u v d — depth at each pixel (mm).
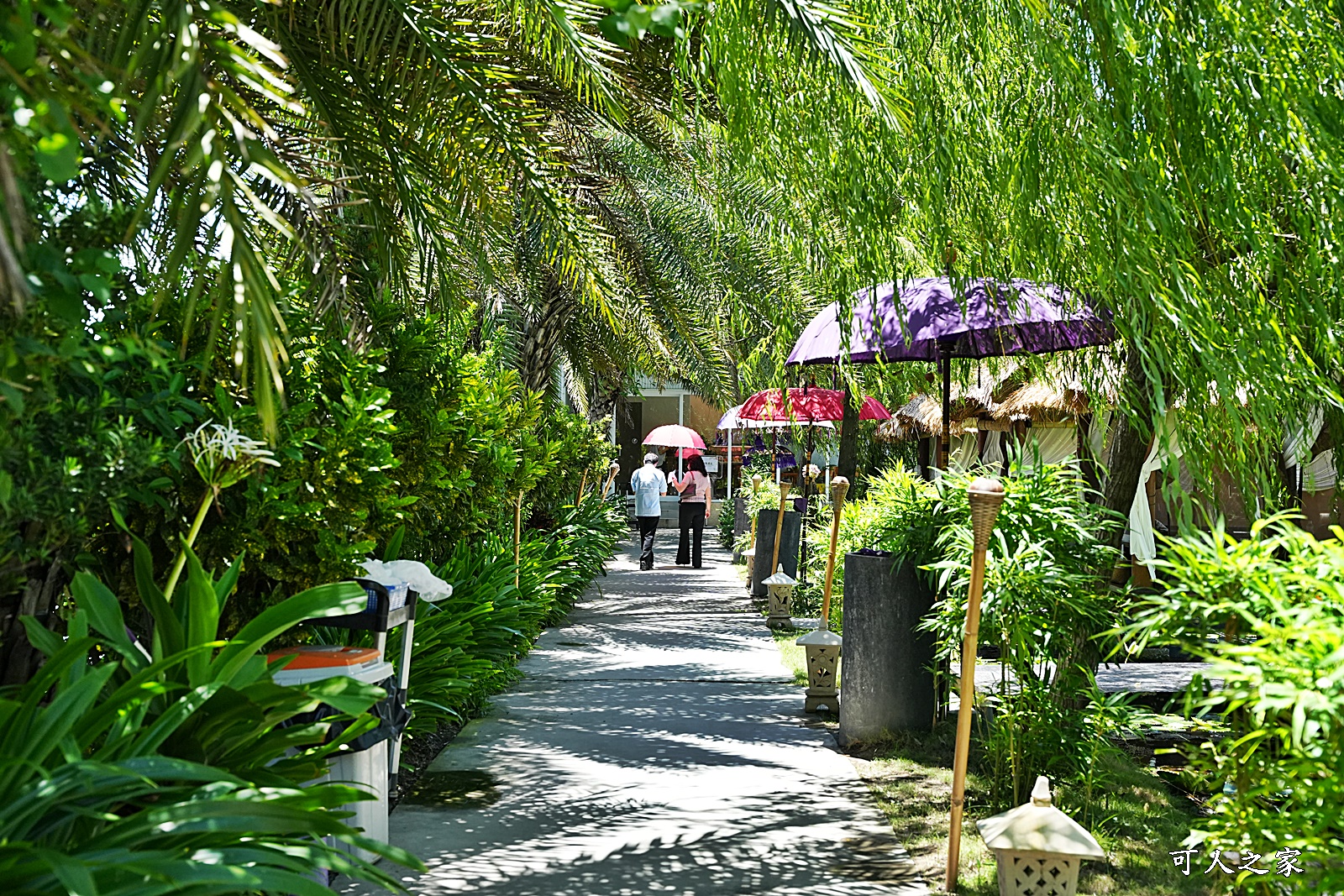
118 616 3262
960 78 4688
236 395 4219
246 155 2514
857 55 4277
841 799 5531
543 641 10930
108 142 3572
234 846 2662
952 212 4836
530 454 9977
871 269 4773
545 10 4473
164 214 3887
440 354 6418
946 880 4348
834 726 7199
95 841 2465
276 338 2643
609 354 14672
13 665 3566
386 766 4707
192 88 2355
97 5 2396
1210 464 4332
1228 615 3008
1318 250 4328
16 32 1696
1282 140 4270
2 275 1840
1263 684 2531
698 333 11992
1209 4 4180
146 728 2961
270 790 2727
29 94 1745
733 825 5094
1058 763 5277
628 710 7691
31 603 3564
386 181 5473
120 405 3312
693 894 4219
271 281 2701
